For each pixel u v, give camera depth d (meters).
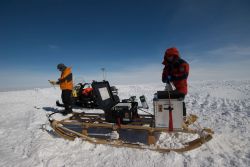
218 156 3.54
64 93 7.00
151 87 17.58
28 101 10.51
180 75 4.19
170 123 3.82
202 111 7.33
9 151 4.04
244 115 6.32
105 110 4.54
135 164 3.44
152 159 3.56
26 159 3.64
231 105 8.08
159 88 16.58
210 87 15.44
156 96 4.03
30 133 5.05
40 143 4.25
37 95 12.91
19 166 3.38
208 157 3.52
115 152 3.86
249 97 9.61
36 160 3.59
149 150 3.82
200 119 6.13
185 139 4.37
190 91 13.61
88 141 4.27
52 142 4.35
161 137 4.55
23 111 7.91
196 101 9.51
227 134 4.62
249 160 3.40
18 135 4.96
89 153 3.88
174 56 4.26
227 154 3.64
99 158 3.68
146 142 4.39
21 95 12.77
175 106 3.77
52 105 9.37
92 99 8.60
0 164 3.43
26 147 4.18
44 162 3.52
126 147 4.01
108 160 3.61
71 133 4.61
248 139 4.30
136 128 4.07
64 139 4.51
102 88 4.93
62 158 3.68
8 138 4.79
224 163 3.34
